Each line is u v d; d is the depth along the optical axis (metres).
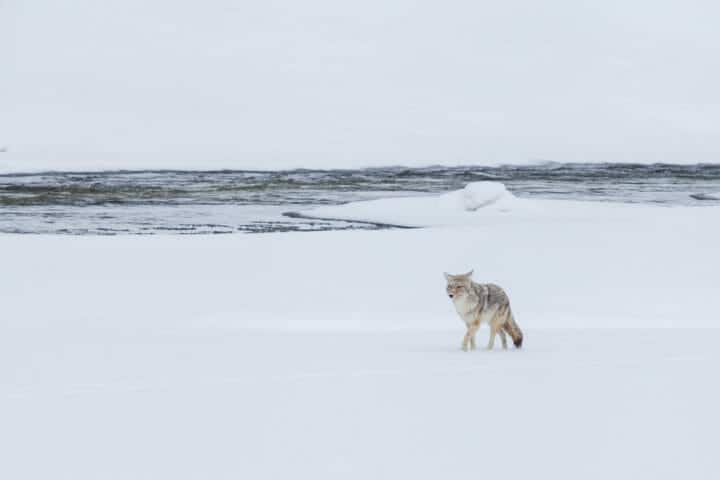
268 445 12.38
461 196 85.62
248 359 20.47
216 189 131.25
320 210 90.88
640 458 11.59
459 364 18.89
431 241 53.25
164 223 82.00
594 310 34.97
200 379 17.27
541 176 158.88
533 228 56.72
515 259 47.06
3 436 12.91
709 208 82.00
